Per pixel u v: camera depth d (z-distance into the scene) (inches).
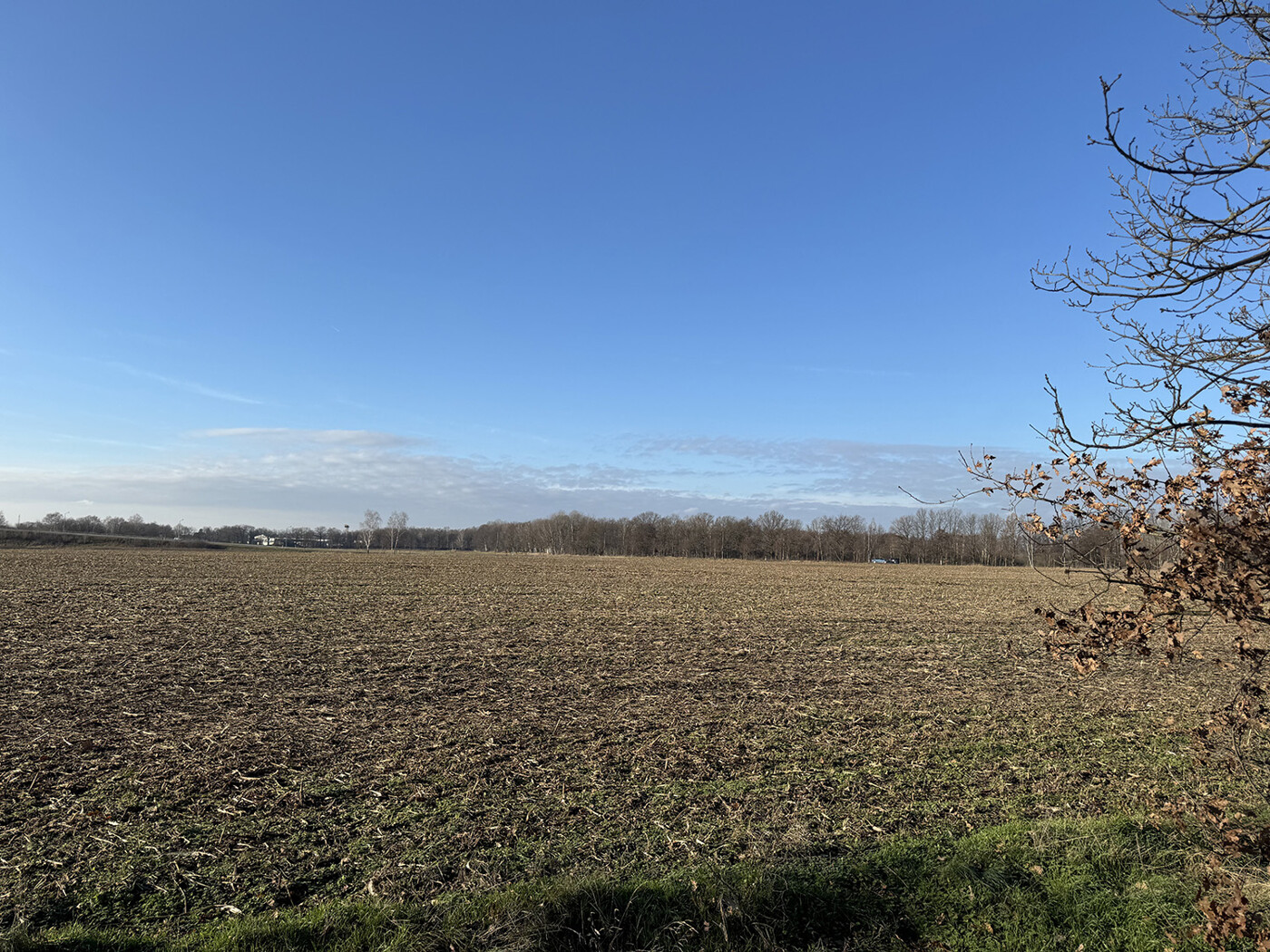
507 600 1229.1
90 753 359.9
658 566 2886.3
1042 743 400.5
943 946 209.9
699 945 204.5
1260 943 167.9
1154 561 154.7
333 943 196.7
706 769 347.3
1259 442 138.3
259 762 349.7
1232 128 159.0
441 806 293.6
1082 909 219.6
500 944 197.0
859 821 281.9
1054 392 157.9
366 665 622.5
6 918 205.3
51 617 879.1
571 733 413.7
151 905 214.7
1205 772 342.6
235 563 2140.7
